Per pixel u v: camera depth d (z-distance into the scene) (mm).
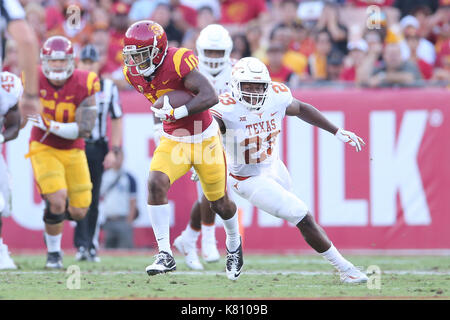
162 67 14859
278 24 32875
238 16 34969
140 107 25969
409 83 27438
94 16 33125
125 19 33188
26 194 25484
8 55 26828
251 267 21047
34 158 20078
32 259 23297
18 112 19422
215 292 14953
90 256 22828
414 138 26031
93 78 20344
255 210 25969
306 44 34031
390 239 25906
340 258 16266
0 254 20094
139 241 26016
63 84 20031
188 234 20297
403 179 25984
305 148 25891
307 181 25922
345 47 32812
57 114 20062
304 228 15742
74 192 20766
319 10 35625
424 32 35094
